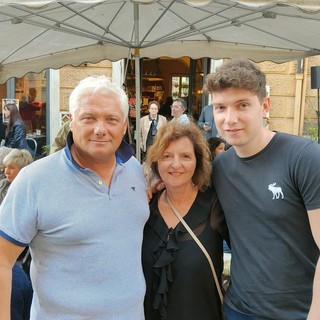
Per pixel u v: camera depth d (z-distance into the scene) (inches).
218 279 72.8
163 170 71.7
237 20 129.4
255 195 63.3
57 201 57.6
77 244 58.2
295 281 62.4
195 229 70.8
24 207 57.1
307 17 121.8
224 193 68.5
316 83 223.1
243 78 61.2
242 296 66.0
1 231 57.1
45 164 59.3
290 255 61.8
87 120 59.1
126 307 61.4
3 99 297.0
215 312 71.2
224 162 69.7
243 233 65.7
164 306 69.1
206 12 136.2
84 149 59.8
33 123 298.8
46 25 127.3
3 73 177.3
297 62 290.4
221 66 65.2
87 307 58.2
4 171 123.2
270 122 299.4
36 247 59.6
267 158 63.0
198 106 335.0
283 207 60.9
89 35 144.7
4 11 109.7
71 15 134.9
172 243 69.2
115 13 142.3
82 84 61.0
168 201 73.4
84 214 58.4
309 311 59.1
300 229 61.4
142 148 269.7
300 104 296.0
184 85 358.9
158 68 361.7
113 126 60.1
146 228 73.3
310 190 58.2
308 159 58.8
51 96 291.0
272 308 63.0
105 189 61.0
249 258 65.0
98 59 176.2
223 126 63.6
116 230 61.0
